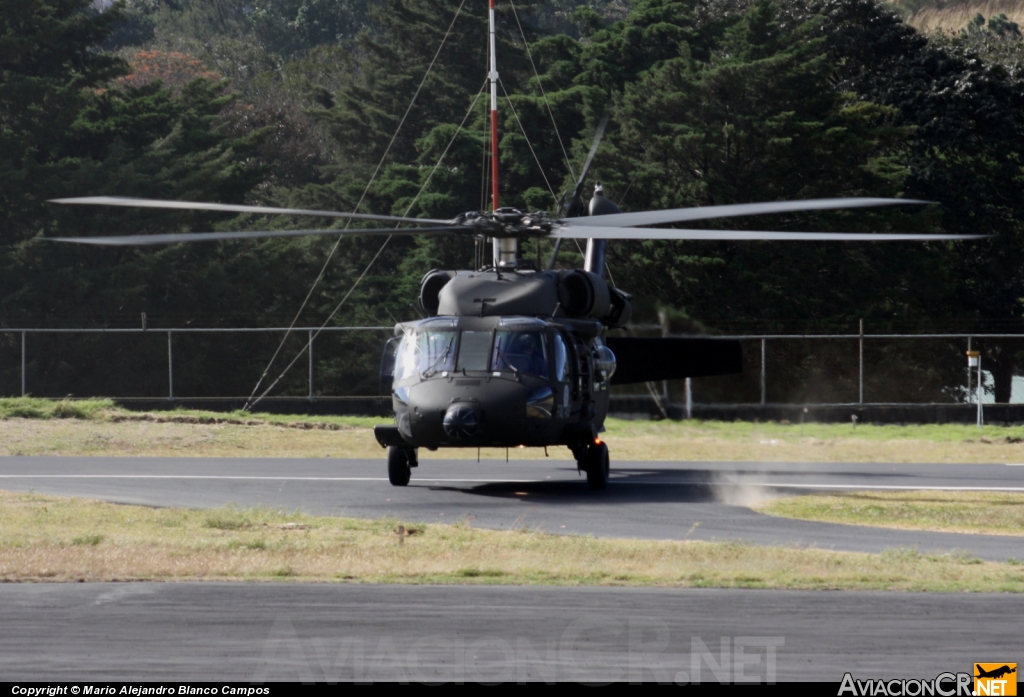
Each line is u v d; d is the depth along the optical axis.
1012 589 37.25
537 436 59.88
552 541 45.41
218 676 28.53
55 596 35.56
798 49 165.25
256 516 51.97
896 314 156.12
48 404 103.75
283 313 172.50
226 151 182.00
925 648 30.83
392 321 177.38
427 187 193.00
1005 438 96.31
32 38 170.50
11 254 153.00
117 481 67.69
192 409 113.88
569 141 194.25
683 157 160.62
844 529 52.03
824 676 28.88
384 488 65.12
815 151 157.50
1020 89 184.12
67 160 162.88
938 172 177.25
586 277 65.56
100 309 154.00
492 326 61.19
